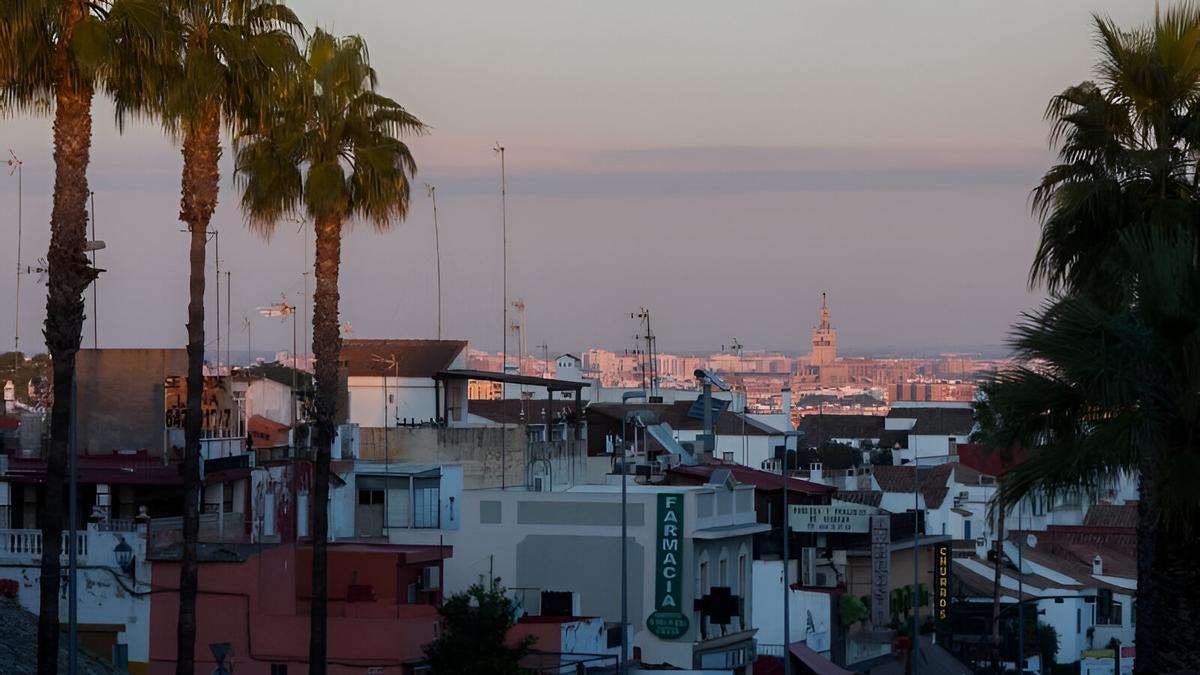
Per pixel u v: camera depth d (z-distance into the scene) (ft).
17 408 482.28
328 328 298.15
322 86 302.25
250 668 325.83
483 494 424.46
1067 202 231.50
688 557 413.18
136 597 323.37
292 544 343.05
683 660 408.05
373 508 428.56
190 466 261.03
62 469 227.61
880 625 503.61
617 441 598.34
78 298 227.81
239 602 326.65
